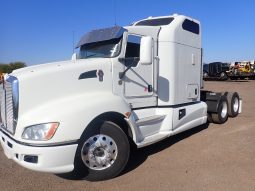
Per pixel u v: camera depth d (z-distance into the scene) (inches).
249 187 189.3
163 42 267.4
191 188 190.4
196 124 315.3
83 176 205.9
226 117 381.7
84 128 193.5
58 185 199.9
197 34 317.4
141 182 201.8
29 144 184.1
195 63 315.0
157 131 260.8
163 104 268.1
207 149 267.4
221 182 197.6
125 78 236.5
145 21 297.6
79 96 210.8
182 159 243.6
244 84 1066.7
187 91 300.2
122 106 216.1
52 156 184.2
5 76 220.1
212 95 368.5
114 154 208.8
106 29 239.5
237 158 242.2
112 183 201.8
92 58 238.1
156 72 262.8
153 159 245.6
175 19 284.5
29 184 202.1
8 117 206.8
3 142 208.2
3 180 209.0
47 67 210.4
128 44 238.4
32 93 196.2
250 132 323.6
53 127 184.4
